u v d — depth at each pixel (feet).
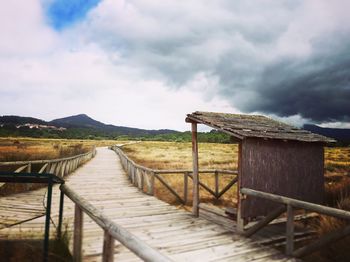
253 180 18.24
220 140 409.08
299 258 14.40
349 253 15.17
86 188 35.99
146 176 34.04
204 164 81.41
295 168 20.21
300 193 20.27
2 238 14.82
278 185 19.29
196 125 23.06
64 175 46.19
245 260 13.92
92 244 15.56
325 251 15.97
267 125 23.50
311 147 21.38
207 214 22.89
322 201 21.59
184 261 13.61
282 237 17.87
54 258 12.86
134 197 30.71
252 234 17.22
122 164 69.36
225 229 19.07
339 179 46.26
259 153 18.60
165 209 24.95
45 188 33.83
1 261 13.16
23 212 20.90
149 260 5.12
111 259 7.49
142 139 563.48
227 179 50.88
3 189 28.48
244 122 22.59
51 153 73.26
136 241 5.98
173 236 17.43
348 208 22.62
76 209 10.66
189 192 37.86
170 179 47.96
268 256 14.53
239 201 18.12
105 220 7.71
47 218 11.98
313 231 19.33
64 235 14.17
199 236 17.51
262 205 18.62
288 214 14.96
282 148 19.70
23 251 13.91
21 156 49.32
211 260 13.82
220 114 23.82
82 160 71.20
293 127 25.23
